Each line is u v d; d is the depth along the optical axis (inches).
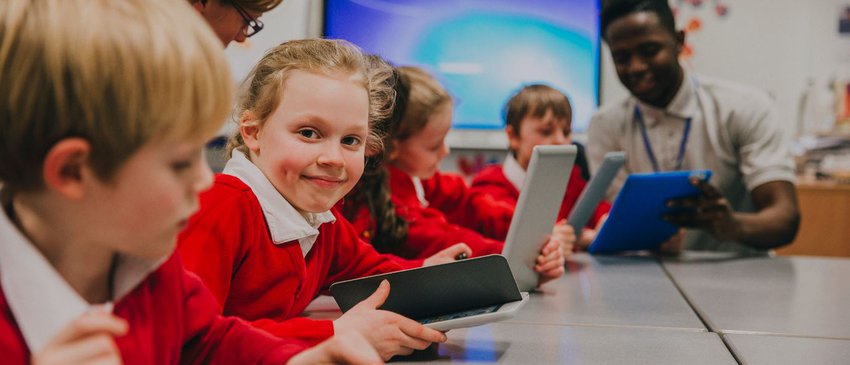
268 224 36.8
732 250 96.4
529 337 38.3
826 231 131.3
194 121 19.7
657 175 66.1
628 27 86.7
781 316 44.6
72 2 19.0
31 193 19.9
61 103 18.4
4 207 21.0
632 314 44.7
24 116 18.5
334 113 35.5
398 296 35.8
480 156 148.0
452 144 147.9
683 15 146.9
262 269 36.7
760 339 38.5
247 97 37.4
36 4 18.8
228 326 28.7
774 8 144.7
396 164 63.4
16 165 19.3
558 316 43.8
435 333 34.1
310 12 145.0
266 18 140.3
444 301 36.3
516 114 83.6
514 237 46.7
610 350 35.9
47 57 18.3
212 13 40.4
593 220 88.2
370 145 46.2
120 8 19.3
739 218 75.4
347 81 36.1
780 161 86.9
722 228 73.4
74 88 18.4
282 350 27.7
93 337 18.0
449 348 35.9
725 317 44.3
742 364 33.9
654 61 87.0
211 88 20.0
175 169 20.1
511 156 85.8
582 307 46.8
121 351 22.8
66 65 18.3
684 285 56.2
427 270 34.8
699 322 42.6
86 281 22.2
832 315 45.1
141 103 18.7
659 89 89.0
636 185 65.3
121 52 18.6
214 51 20.5
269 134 36.5
